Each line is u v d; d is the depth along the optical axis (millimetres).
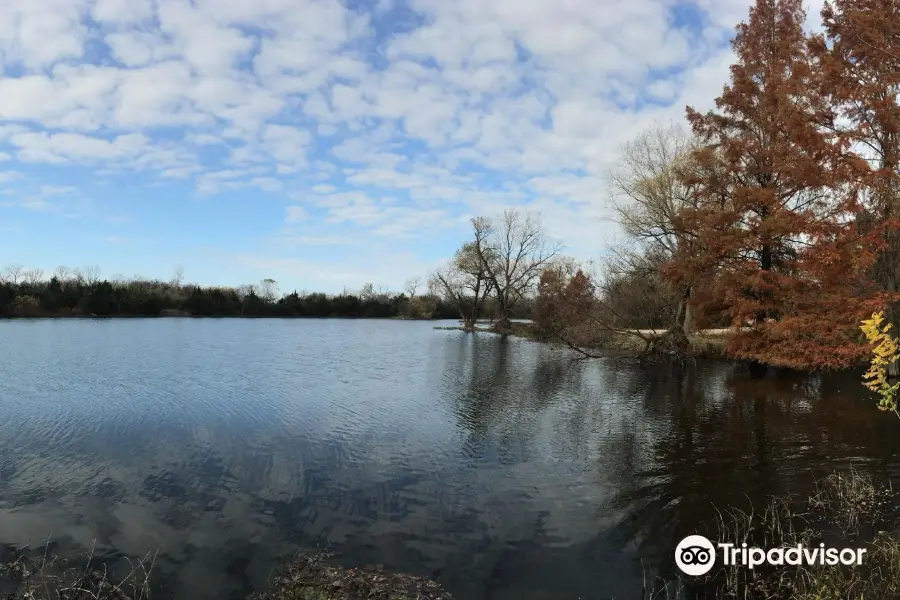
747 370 26031
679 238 24484
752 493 10141
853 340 17781
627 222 31625
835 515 8938
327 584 6930
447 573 7367
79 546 8070
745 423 15734
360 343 44438
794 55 20766
